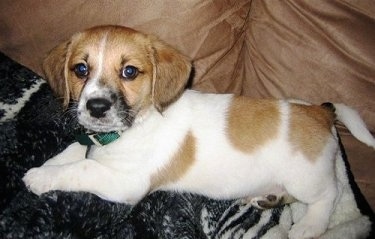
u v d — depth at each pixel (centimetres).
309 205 52
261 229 51
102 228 41
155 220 45
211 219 51
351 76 52
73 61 44
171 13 49
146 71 46
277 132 49
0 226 35
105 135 46
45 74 49
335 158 53
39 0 50
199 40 51
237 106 50
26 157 42
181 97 50
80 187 42
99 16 50
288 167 49
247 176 49
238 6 52
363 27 50
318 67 52
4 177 39
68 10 50
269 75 55
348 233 51
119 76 44
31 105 48
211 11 50
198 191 50
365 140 52
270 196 53
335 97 53
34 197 39
